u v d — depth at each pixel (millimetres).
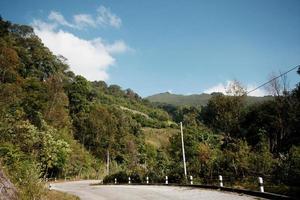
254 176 25312
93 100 137375
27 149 30219
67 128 101250
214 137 55500
